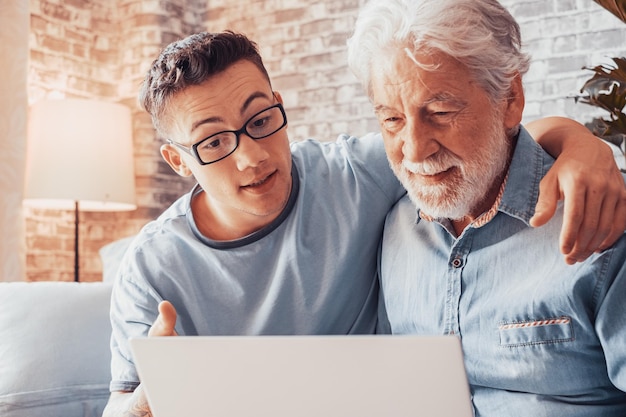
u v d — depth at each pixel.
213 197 1.46
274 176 1.44
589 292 1.18
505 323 1.26
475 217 1.34
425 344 0.93
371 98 1.29
